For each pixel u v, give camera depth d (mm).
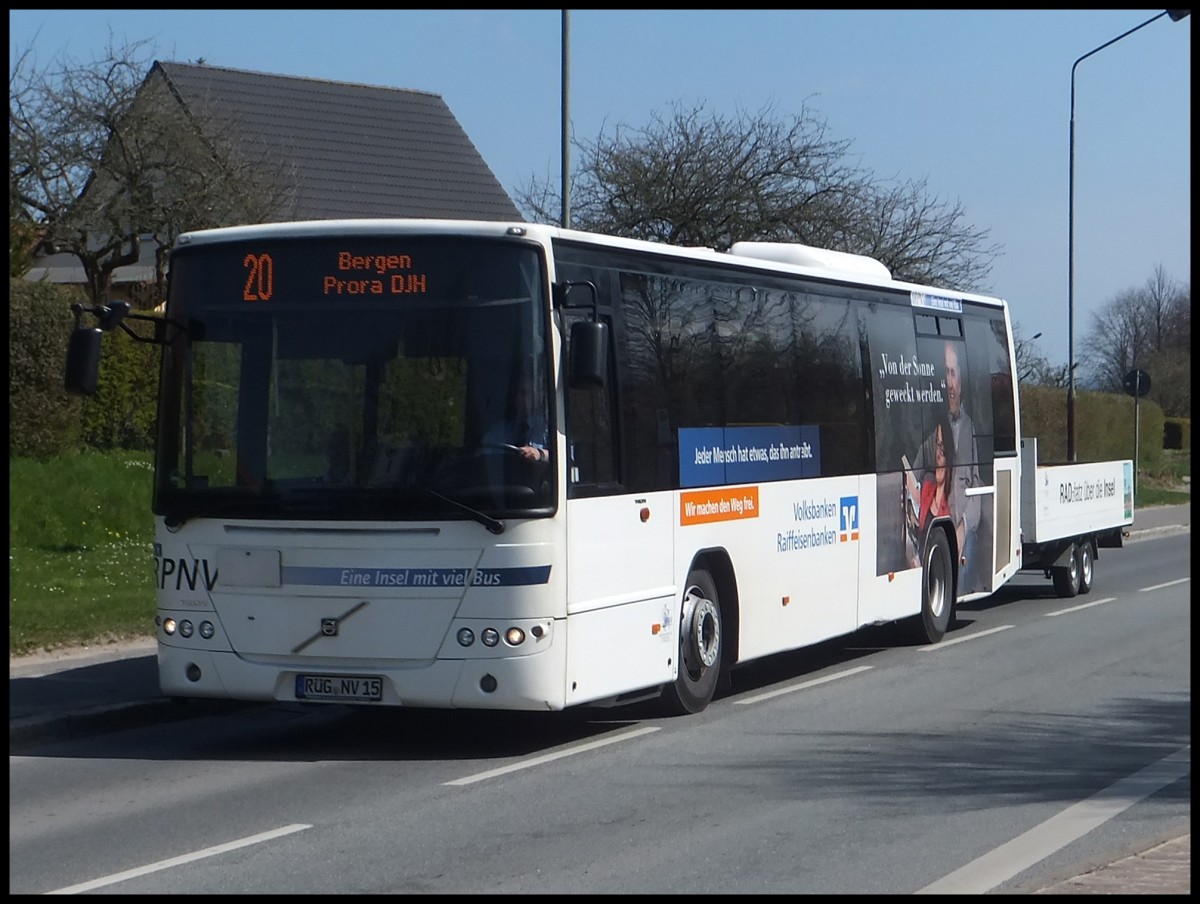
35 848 8102
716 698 13664
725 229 34031
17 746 11188
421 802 9273
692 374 12617
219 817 8867
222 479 10766
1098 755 10719
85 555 20031
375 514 10438
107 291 36406
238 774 10219
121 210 34531
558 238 11000
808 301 14812
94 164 34312
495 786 9766
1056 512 21797
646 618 11711
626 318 11742
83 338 10477
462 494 10367
